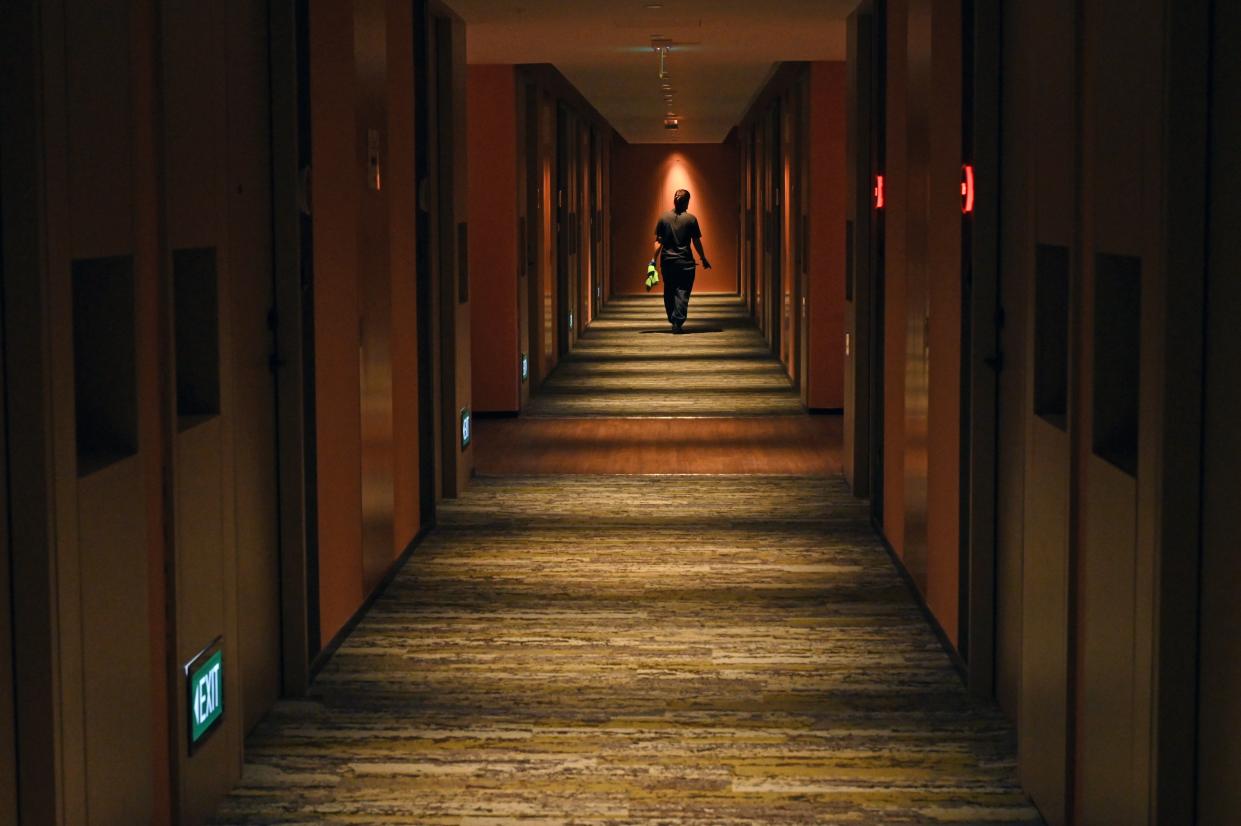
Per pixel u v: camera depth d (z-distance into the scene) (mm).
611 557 6398
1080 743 3209
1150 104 2592
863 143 7359
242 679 4070
